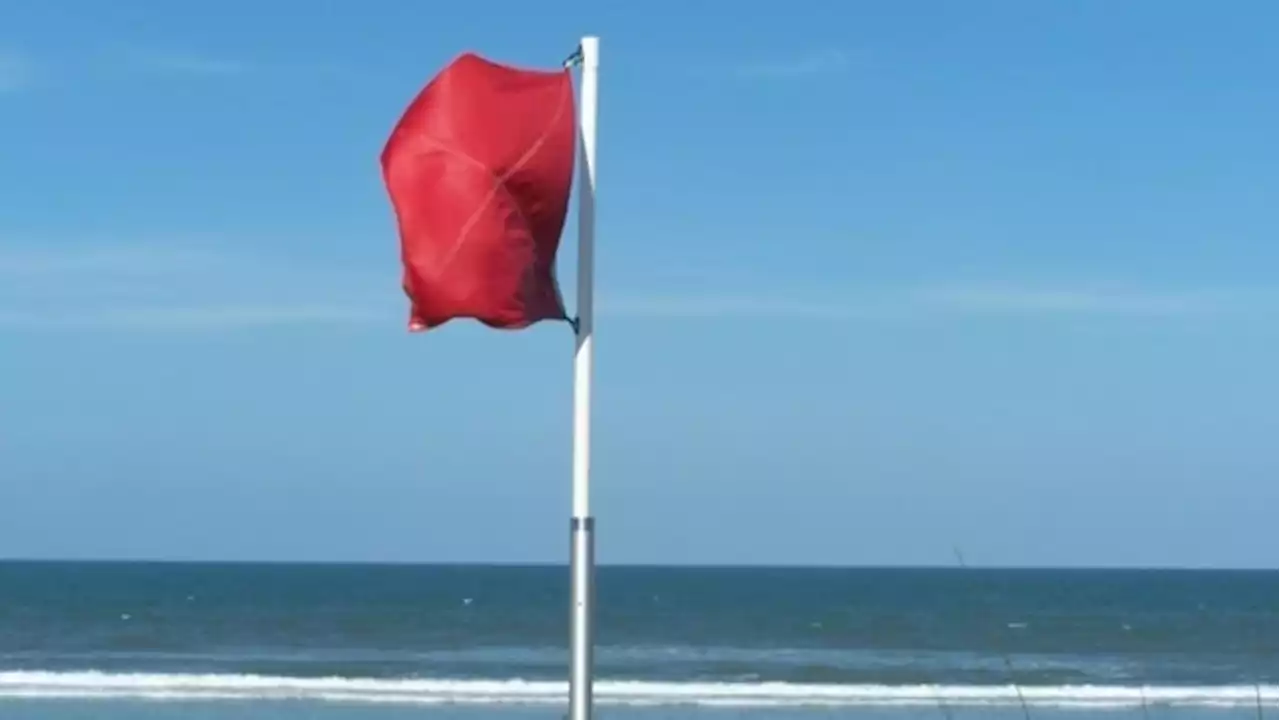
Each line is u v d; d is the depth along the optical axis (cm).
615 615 7019
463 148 670
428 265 667
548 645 4788
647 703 2828
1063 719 2625
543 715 2567
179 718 2505
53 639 5069
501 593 9806
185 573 16000
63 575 14350
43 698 2819
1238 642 5197
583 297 687
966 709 2795
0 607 7394
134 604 7794
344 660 4066
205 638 5128
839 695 2975
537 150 675
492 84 678
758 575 18112
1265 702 2919
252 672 3584
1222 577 18175
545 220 682
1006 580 15862
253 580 12975
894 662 4088
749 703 2834
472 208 668
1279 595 10331
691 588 11638
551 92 685
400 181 674
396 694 2908
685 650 4556
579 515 679
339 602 8194
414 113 678
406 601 8362
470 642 4944
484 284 665
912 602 8594
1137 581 15362
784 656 4300
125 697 2844
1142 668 3991
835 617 6806
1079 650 4766
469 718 2512
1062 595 10425
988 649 4606
